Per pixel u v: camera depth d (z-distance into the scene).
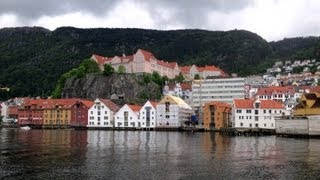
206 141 128.75
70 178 57.94
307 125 151.88
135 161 74.62
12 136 152.50
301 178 58.78
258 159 78.50
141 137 152.62
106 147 102.56
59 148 98.31
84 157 79.88
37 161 73.56
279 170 65.38
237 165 70.38
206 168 67.00
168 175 60.75
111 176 59.59
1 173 61.00
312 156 83.69
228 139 141.00
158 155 84.56
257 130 180.88
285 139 141.88
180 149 98.25
